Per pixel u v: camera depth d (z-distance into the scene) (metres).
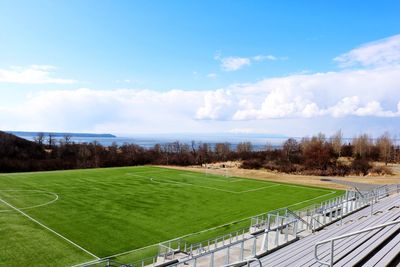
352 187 53.16
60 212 34.00
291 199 43.91
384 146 95.62
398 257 11.71
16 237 25.72
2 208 34.72
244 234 25.98
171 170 73.25
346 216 23.62
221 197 44.34
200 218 33.31
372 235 14.41
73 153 100.88
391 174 69.62
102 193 44.75
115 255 23.02
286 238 18.59
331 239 8.79
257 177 65.69
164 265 19.58
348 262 11.29
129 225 30.25
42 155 95.38
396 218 19.05
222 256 19.42
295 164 83.75
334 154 97.81
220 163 98.06
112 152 101.38
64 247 24.12
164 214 34.47
